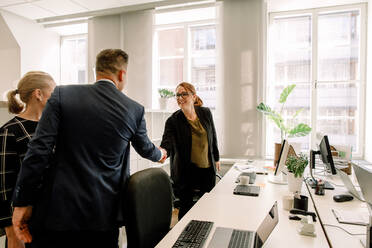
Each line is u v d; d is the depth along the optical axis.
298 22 3.90
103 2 3.72
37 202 1.13
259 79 3.51
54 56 4.83
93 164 1.16
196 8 3.76
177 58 4.39
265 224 1.12
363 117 3.66
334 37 3.77
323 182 2.12
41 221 1.11
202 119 2.37
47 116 1.12
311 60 3.82
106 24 4.16
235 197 1.82
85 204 1.13
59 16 4.23
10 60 4.28
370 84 3.47
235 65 3.60
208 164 2.37
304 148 3.89
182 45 4.36
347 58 3.74
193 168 2.34
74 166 1.14
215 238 1.16
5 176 1.25
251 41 3.54
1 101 1.73
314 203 1.70
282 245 1.14
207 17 4.11
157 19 4.18
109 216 1.20
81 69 4.98
